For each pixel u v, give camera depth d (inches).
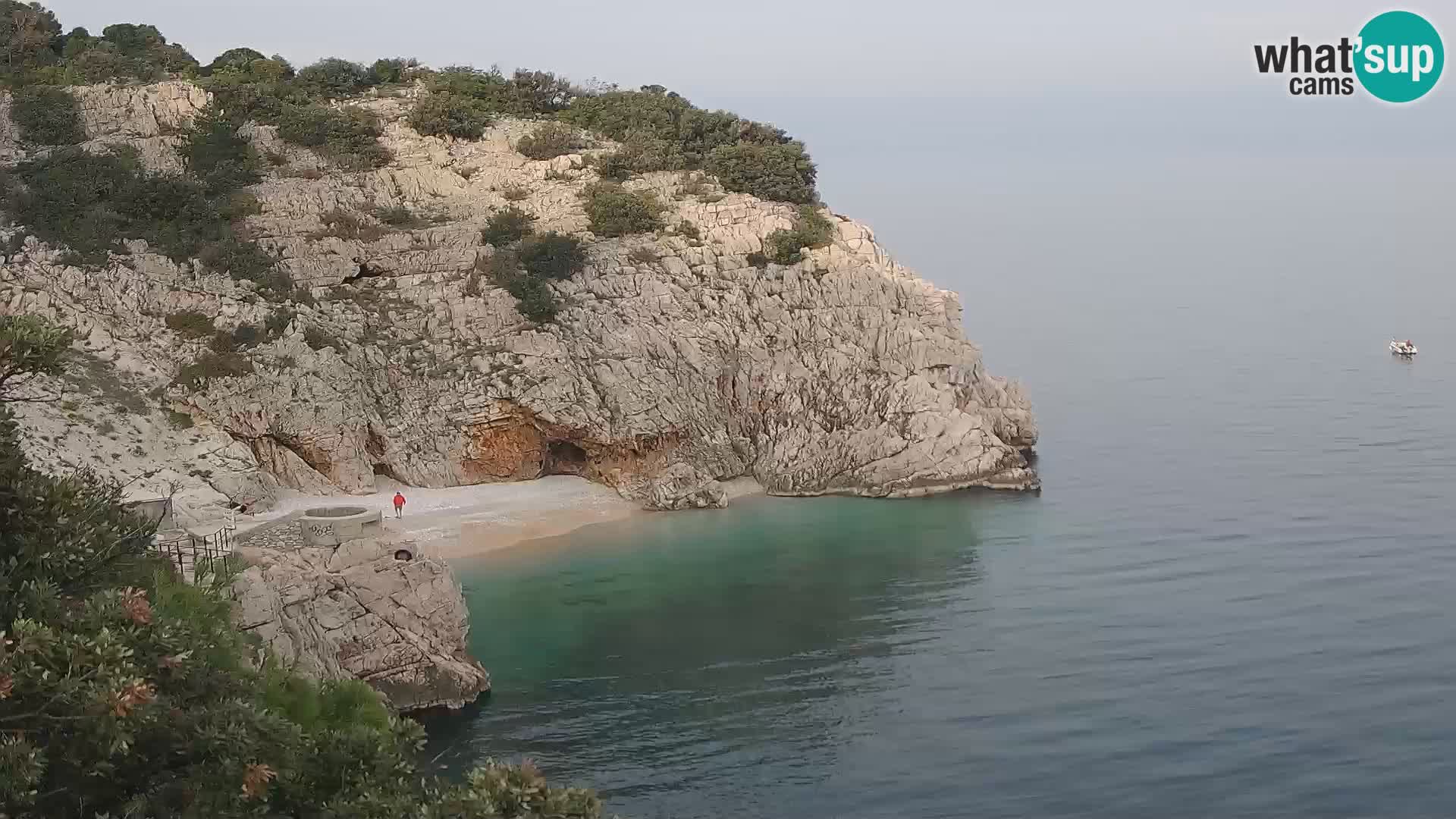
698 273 4106.8
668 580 3100.4
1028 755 2247.8
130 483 3102.9
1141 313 7765.8
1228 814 2050.9
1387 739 2274.9
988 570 3166.8
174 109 4205.2
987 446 3914.9
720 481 3853.3
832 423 3927.2
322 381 3543.3
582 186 4387.3
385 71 5088.6
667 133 4783.5
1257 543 3351.4
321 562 2319.1
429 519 3430.1
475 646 2694.4
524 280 3860.7
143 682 1162.0
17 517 1350.9
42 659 1164.5
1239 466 4160.9
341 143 4293.8
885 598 2984.7
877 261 4313.5
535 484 3754.9
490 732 2315.5
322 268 3818.9
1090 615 2859.3
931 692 2488.9
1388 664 2573.8
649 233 4190.5
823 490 3841.0
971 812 2071.9
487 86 4975.4
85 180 3828.7
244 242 3777.1
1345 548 3297.2
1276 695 2445.9
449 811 1284.4
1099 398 5369.1
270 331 3582.7
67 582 1362.0
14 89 4224.9
